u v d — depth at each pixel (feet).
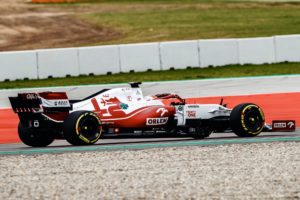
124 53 273.75
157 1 522.47
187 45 277.23
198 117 146.61
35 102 137.39
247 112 144.87
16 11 478.59
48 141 146.41
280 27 390.42
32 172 112.78
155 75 267.39
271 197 89.86
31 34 409.49
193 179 103.04
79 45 370.53
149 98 147.13
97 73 272.31
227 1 508.53
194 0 519.19
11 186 101.76
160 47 275.39
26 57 268.62
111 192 95.30
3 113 183.83
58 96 137.69
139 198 90.99
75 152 132.36
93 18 452.76
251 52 280.72
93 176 107.55
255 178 102.73
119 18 448.65
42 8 494.59
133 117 141.69
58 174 110.22
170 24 416.87
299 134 152.76
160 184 99.91
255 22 411.75
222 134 161.38
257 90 219.20
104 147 138.51
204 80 221.25
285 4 485.56
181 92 219.41
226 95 217.77
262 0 510.17
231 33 377.50
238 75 262.47
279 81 222.69
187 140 150.71
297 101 198.70
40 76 269.64
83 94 215.92
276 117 191.93
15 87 253.85
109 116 140.77
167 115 145.38
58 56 271.28
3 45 380.58
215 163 116.16
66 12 479.82
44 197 93.25
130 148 136.77
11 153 135.64
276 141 140.26
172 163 117.29
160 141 152.35
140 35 386.73
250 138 146.00
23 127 143.02
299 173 105.81
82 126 136.05
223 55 279.49
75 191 96.58
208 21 422.00
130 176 106.73
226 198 89.76
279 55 282.36
